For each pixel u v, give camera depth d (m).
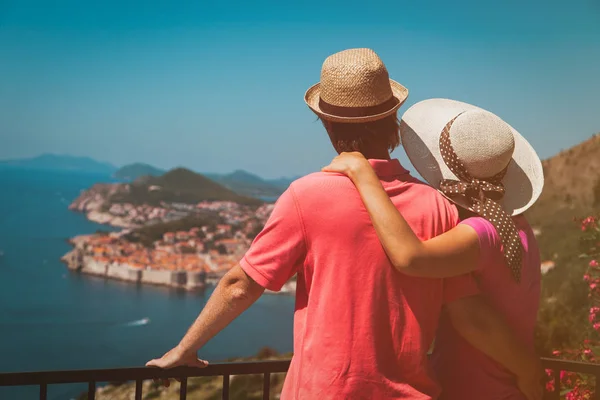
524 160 1.63
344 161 1.32
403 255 1.23
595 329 3.72
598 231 3.99
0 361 114.94
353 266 1.27
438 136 1.62
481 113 1.51
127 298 190.00
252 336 139.00
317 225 1.28
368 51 1.40
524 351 1.41
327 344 1.26
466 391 1.46
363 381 1.25
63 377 1.55
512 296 1.41
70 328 150.12
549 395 1.84
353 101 1.34
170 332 151.75
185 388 1.63
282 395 1.36
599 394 1.73
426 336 1.33
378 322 1.27
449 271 1.28
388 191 1.32
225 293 1.33
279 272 1.29
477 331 1.37
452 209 1.39
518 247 1.40
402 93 1.45
